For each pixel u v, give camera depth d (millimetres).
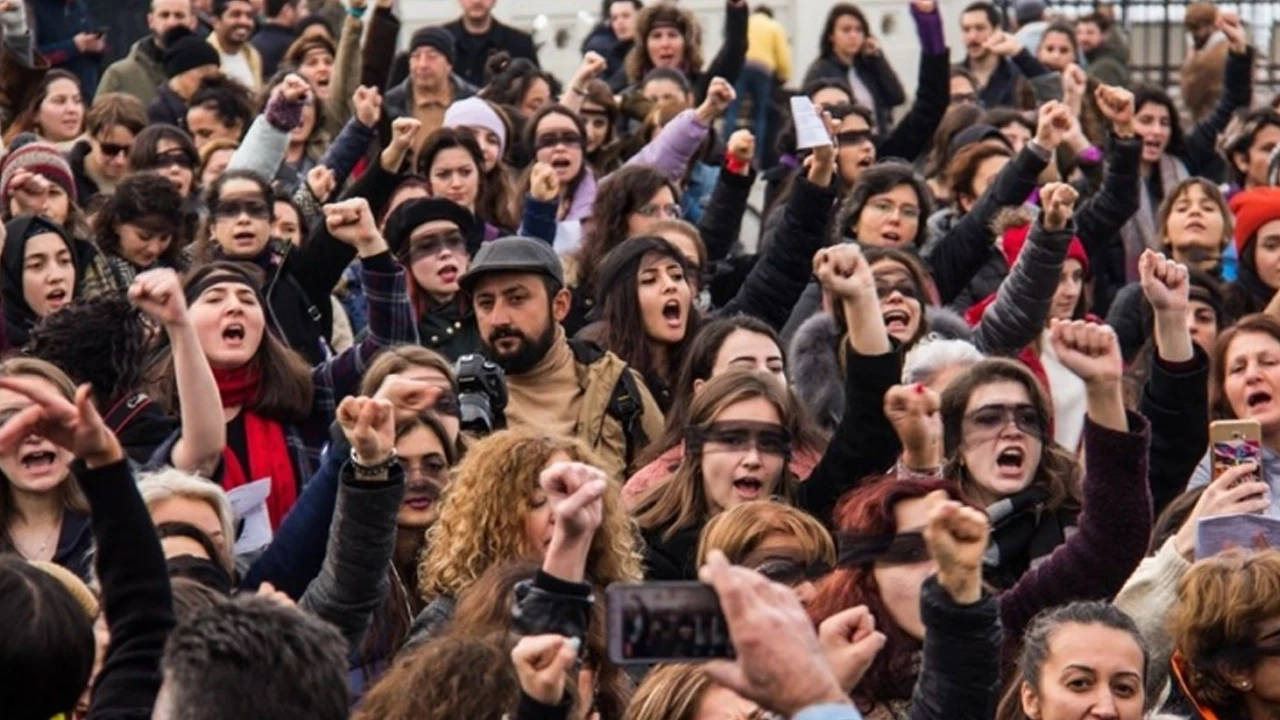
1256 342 13289
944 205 19203
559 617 8398
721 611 7012
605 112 20078
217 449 11250
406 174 16703
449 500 10734
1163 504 12773
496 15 29781
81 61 22906
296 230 15578
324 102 20000
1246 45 22406
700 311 14992
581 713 8781
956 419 12336
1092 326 11055
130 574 8312
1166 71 29719
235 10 22875
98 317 12578
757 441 12109
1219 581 10125
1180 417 12719
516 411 13594
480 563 10570
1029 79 24734
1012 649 11047
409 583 11633
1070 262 16188
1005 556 12188
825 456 12219
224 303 12898
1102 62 26578
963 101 22844
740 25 22531
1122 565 11047
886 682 10133
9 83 18781
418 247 14859
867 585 10227
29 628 7754
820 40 25062
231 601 7523
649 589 7020
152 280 10875
